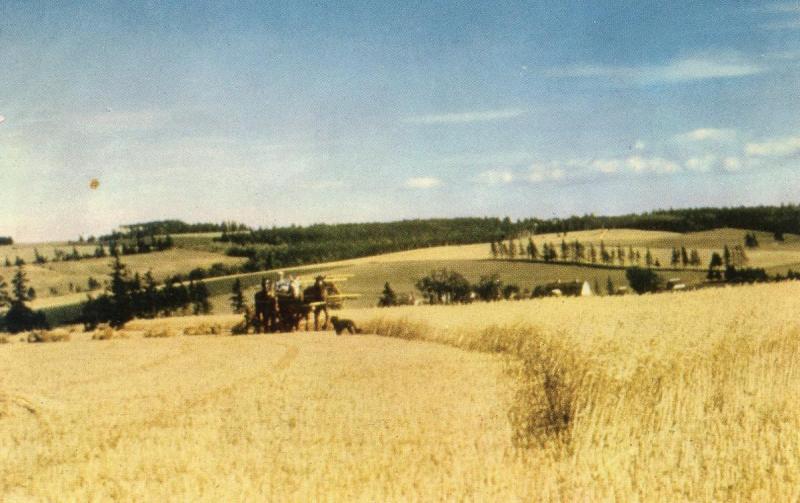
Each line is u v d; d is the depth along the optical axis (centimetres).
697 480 1105
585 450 1273
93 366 3328
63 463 1480
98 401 2244
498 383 2194
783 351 1997
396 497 1109
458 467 1271
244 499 1152
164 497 1193
